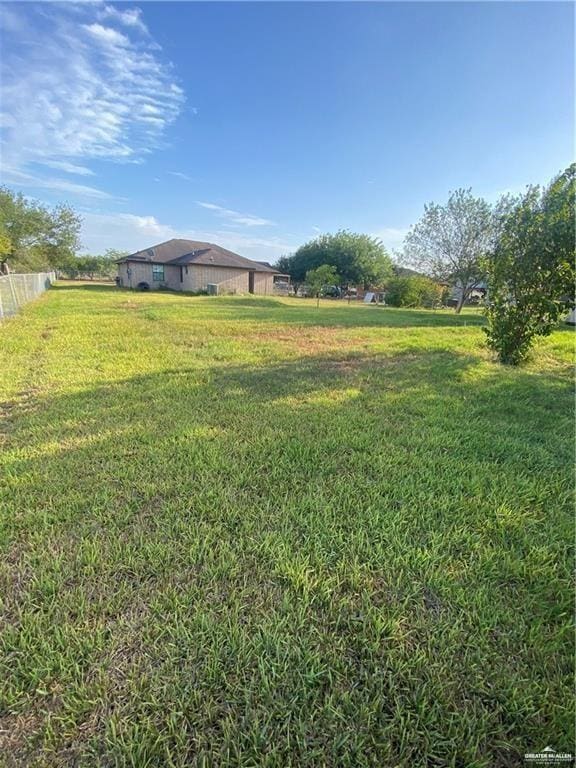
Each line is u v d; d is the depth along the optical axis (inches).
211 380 183.8
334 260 1510.8
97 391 161.8
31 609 56.4
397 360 243.0
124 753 39.2
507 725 42.4
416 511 82.7
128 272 1127.0
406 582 62.4
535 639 52.2
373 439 120.0
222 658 48.9
